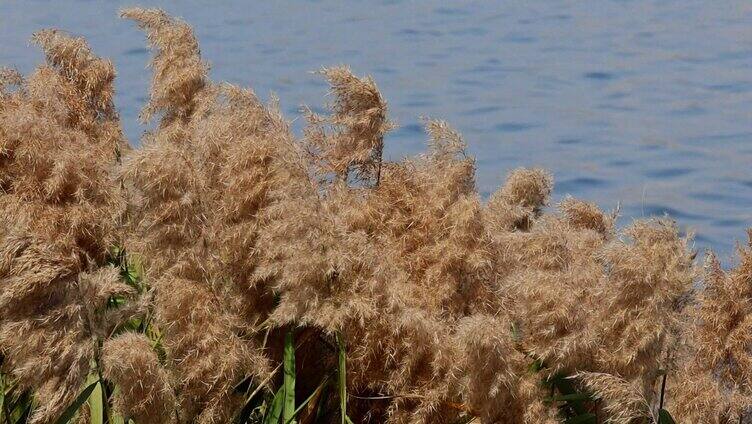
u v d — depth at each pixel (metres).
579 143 77.50
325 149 18.28
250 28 134.75
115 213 14.95
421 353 15.43
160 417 14.02
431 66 108.25
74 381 13.66
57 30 20.75
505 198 20.30
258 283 16.12
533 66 110.12
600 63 112.88
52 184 14.48
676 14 152.75
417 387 15.61
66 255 14.27
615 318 15.24
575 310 15.20
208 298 14.67
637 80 103.56
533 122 83.94
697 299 16.89
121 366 13.62
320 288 15.06
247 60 108.06
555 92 97.00
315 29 134.75
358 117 18.16
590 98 94.88
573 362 15.46
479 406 15.18
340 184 17.86
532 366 16.03
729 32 135.25
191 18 143.75
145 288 16.58
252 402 16.66
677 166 71.19
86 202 14.62
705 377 16.75
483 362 14.77
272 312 16.20
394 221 17.50
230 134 16.16
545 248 16.30
